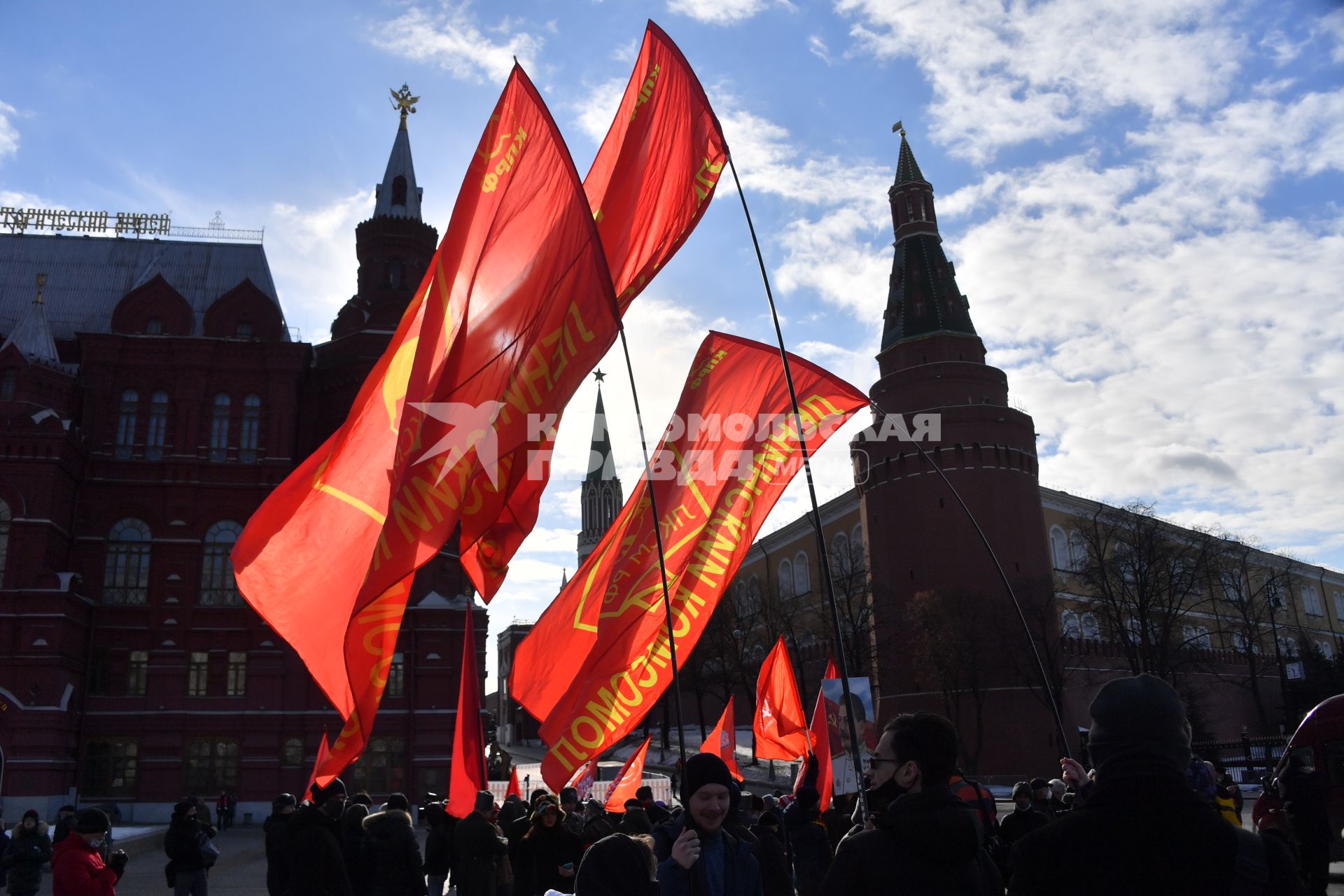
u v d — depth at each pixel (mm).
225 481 61750
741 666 81312
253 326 65625
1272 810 14625
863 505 87062
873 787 6523
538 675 12664
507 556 11328
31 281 68375
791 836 12781
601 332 9898
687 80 12258
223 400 63188
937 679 71625
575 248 10156
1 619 53375
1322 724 24547
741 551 13156
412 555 9680
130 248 70500
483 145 10812
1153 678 4156
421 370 10477
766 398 13891
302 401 66625
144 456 61250
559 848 12844
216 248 70938
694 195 11992
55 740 52594
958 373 84875
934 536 79375
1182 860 3717
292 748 58031
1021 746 71562
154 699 57594
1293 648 109125
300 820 11578
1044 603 72875
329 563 11359
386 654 10156
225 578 60562
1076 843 3875
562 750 11664
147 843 40344
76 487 59531
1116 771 3959
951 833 4574
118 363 62188
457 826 14172
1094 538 77750
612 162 12500
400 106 77250
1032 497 81500
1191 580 73875
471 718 15578
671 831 6797
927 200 93750
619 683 12047
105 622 58500
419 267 73500
